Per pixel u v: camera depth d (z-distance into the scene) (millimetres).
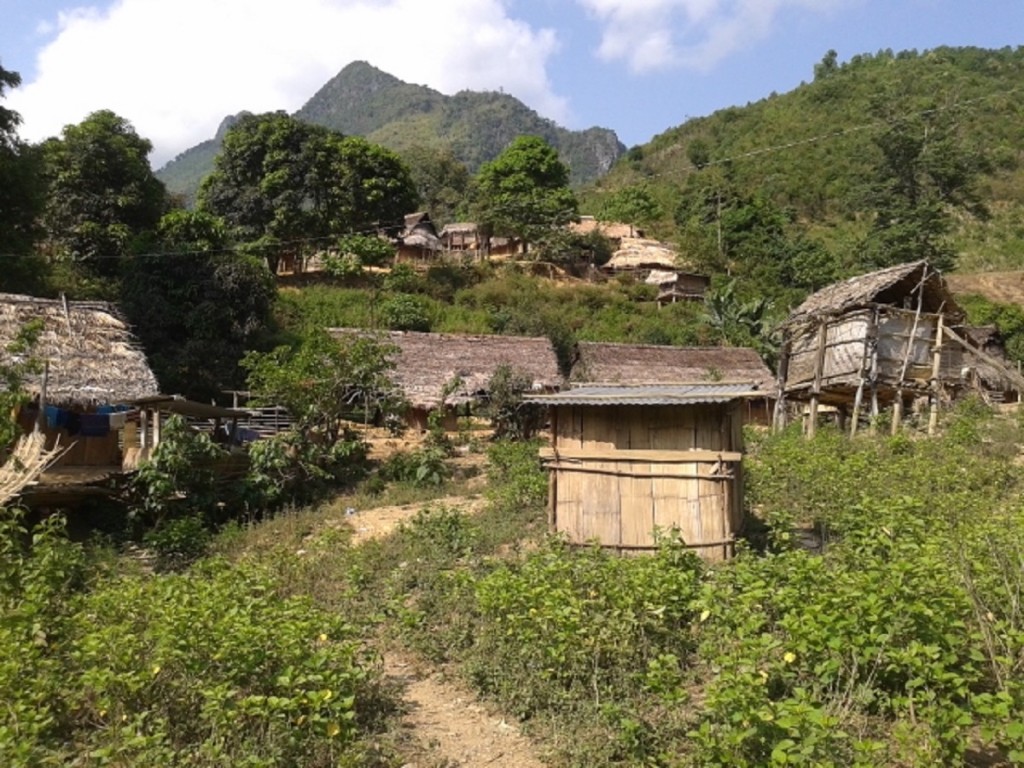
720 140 91250
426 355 28250
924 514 10570
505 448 18953
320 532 13039
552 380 28453
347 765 5262
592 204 80188
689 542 9906
